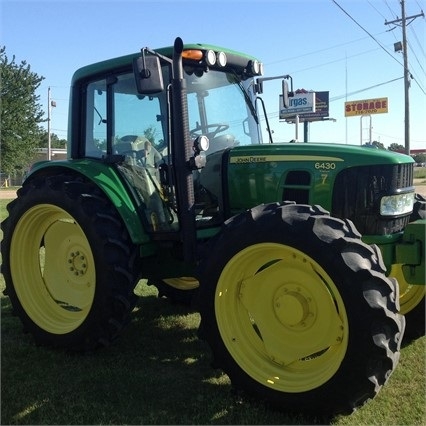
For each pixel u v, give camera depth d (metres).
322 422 2.94
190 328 4.49
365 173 3.47
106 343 3.76
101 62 4.14
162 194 3.91
